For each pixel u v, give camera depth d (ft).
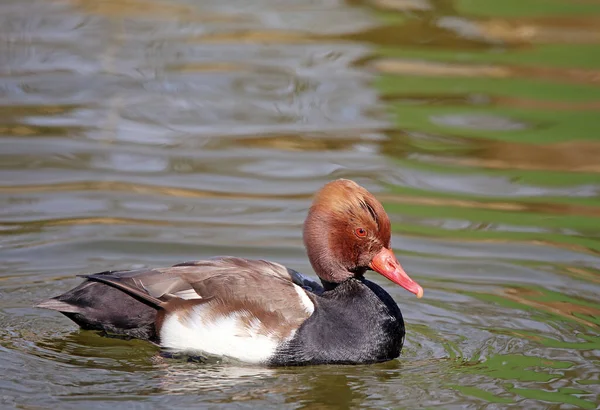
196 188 45.65
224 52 62.85
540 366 30.63
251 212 43.11
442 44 63.93
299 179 46.93
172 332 30.78
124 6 70.90
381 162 49.16
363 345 30.81
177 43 64.13
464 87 57.88
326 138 51.85
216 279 31.07
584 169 48.70
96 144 50.26
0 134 50.78
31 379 28.86
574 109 55.11
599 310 34.83
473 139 51.85
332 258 31.58
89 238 39.81
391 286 37.50
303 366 30.50
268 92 57.36
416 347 32.22
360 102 56.18
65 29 65.92
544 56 61.57
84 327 32.01
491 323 33.91
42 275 36.70
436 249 39.99
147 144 50.62
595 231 41.91
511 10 67.21
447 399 28.48
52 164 47.65
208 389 28.71
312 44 64.23
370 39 65.05
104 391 28.30
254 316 30.35
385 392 28.91
